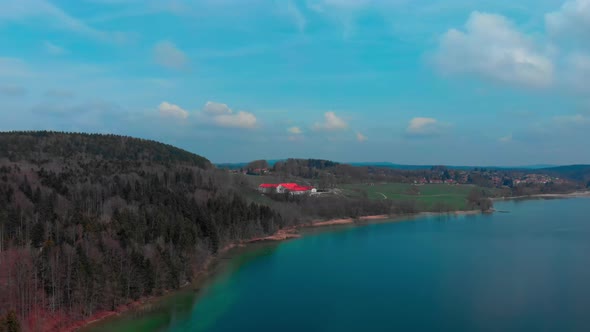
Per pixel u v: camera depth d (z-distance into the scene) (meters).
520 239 183.88
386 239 186.88
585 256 149.12
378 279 121.75
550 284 115.75
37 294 87.00
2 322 72.50
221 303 101.81
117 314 93.69
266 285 116.25
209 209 170.75
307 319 92.06
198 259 129.00
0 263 97.00
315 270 132.12
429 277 123.56
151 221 136.25
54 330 83.00
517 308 97.69
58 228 117.44
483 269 132.12
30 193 145.50
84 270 91.56
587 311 95.50
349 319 91.81
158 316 93.31
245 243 177.00
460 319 91.56
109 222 127.56
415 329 86.81
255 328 87.12
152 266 105.69
